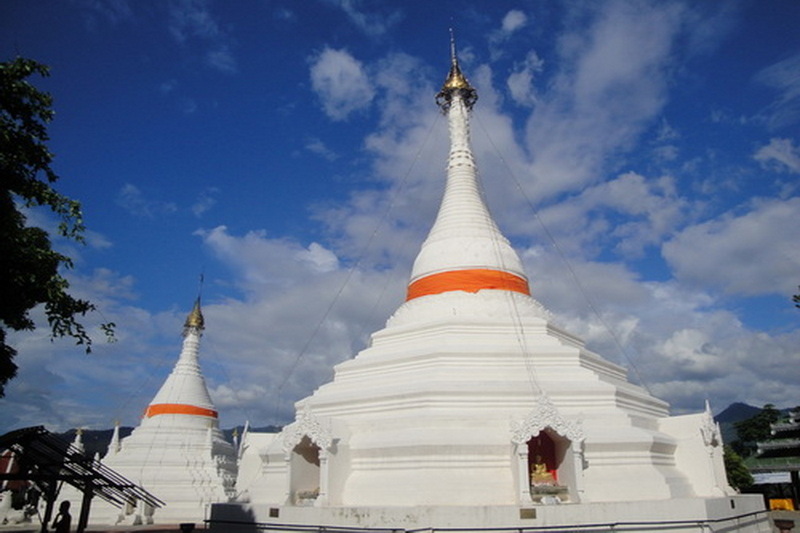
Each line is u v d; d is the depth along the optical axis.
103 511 48.28
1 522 46.62
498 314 33.97
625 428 26.64
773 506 57.81
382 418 27.64
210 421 61.62
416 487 24.19
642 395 32.19
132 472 52.31
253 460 33.59
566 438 24.23
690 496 27.05
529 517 21.30
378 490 24.95
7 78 15.41
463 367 29.78
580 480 23.55
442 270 36.22
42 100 16.20
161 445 56.44
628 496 24.67
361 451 26.61
